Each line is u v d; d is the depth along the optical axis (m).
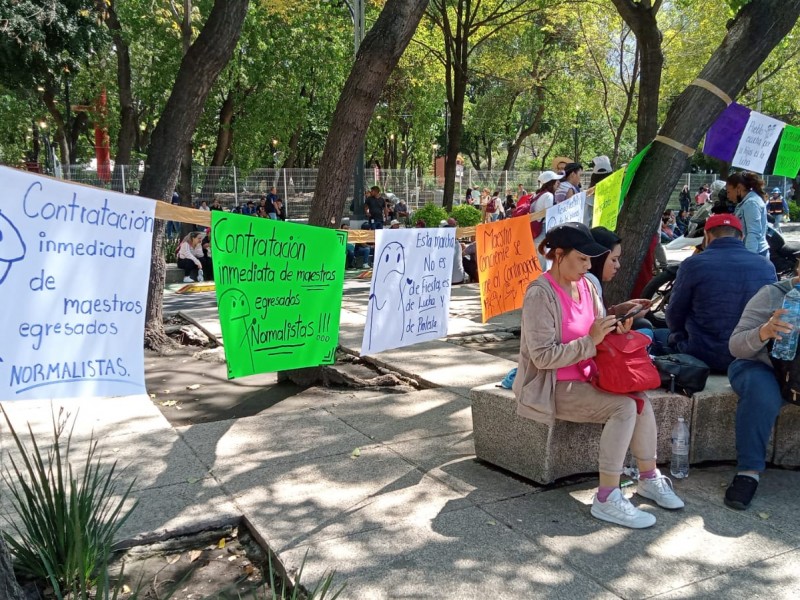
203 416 5.52
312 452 4.53
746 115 6.07
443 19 20.64
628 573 3.10
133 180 19.20
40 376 3.08
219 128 27.59
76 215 3.08
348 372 6.78
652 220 5.60
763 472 4.23
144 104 29.17
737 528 3.53
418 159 40.06
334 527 3.49
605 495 3.59
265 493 3.89
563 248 3.57
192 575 3.18
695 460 4.29
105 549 2.84
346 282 13.73
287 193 21.83
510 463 4.14
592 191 6.09
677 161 5.51
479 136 46.41
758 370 3.88
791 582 3.04
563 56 27.06
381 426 5.05
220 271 4.07
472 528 3.48
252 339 4.35
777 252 7.15
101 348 3.24
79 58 16.55
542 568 3.13
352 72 5.86
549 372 3.65
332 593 2.92
